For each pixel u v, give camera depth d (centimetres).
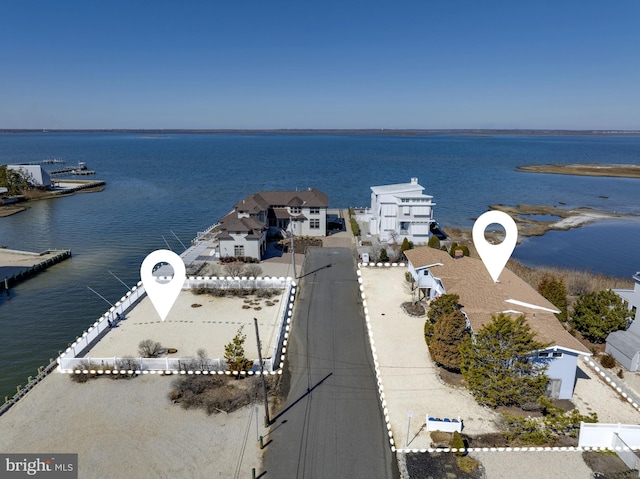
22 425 1953
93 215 6888
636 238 5872
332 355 2528
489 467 1703
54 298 3647
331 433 1906
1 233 5784
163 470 1709
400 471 1694
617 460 1738
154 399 2133
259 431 1922
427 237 4741
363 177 11469
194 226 6259
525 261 4900
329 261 4247
